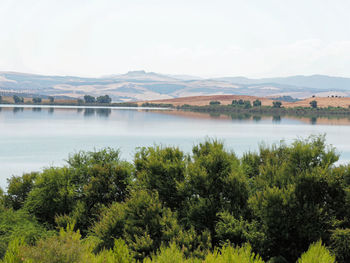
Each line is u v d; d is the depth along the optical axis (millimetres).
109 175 26391
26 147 78938
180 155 23391
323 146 20609
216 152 20375
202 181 19297
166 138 101500
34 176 28812
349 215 16469
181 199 20406
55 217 23266
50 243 10133
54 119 167000
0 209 22906
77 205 24219
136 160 25938
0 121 148875
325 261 10547
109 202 25625
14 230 20094
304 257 10953
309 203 16547
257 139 96812
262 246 15625
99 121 162000
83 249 10352
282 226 15539
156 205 17719
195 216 18047
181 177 20875
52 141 90875
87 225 23531
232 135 109875
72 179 26422
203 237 15758
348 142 92875
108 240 17328
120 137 103125
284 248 15844
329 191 17266
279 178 18828
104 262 10680
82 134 108500
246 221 16516
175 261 11023
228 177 19312
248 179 22281
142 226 17000
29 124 137750
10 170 51938
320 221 15836
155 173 21094
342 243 14656
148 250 15242
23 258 9953
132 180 25938
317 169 17469
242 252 11062
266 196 16016
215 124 154375
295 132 119625
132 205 17766
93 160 28391
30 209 24547
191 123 159375
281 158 23609
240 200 18953
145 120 174500
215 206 18359
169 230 16266
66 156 66500
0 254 16875
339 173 17359
